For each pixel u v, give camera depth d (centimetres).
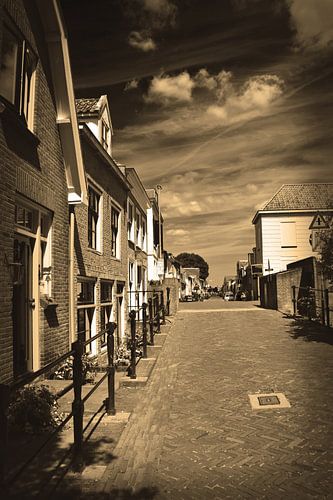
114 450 521
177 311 2600
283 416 629
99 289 1234
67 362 881
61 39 871
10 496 405
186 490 421
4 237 654
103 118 1347
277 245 3500
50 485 428
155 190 2870
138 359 1067
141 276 2109
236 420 621
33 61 814
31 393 579
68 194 975
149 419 637
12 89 729
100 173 1266
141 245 2102
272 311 2344
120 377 890
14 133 703
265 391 763
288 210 3484
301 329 1541
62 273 930
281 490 416
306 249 3488
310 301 1773
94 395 762
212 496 408
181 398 745
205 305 3469
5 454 304
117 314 1484
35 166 795
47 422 562
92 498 405
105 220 1320
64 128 931
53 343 869
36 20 826
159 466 476
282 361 1005
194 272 9969
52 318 870
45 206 836
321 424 589
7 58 715
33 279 811
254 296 4578
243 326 1720
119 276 1504
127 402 720
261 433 566
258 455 498
